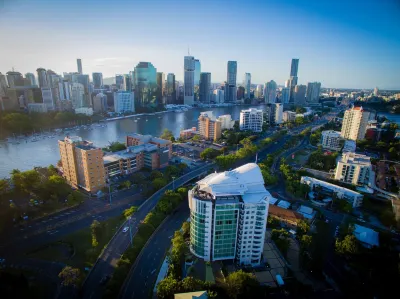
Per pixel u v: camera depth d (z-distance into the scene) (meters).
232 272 170.50
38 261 179.00
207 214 167.50
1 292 142.00
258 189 181.00
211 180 178.75
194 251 181.62
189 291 143.50
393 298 151.75
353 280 167.88
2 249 190.00
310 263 179.75
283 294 155.88
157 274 170.88
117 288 153.88
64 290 156.25
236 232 174.38
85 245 196.38
